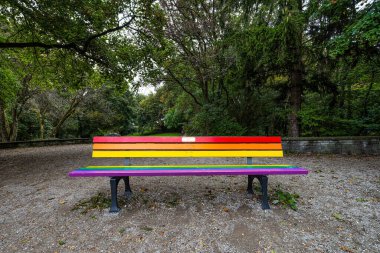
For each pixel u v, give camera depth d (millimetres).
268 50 6375
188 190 3443
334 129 7824
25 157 7762
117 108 25500
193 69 9578
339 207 2766
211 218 2514
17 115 14266
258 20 7203
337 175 4230
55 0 5297
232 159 6637
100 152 3092
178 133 32156
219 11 8430
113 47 8453
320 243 2021
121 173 2605
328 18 6195
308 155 6516
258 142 3246
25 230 2307
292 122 7547
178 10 8414
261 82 7875
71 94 16266
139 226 2355
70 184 3932
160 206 2852
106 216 2592
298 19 5887
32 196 3320
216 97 9859
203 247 1982
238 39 7395
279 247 1970
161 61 8836
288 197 2979
